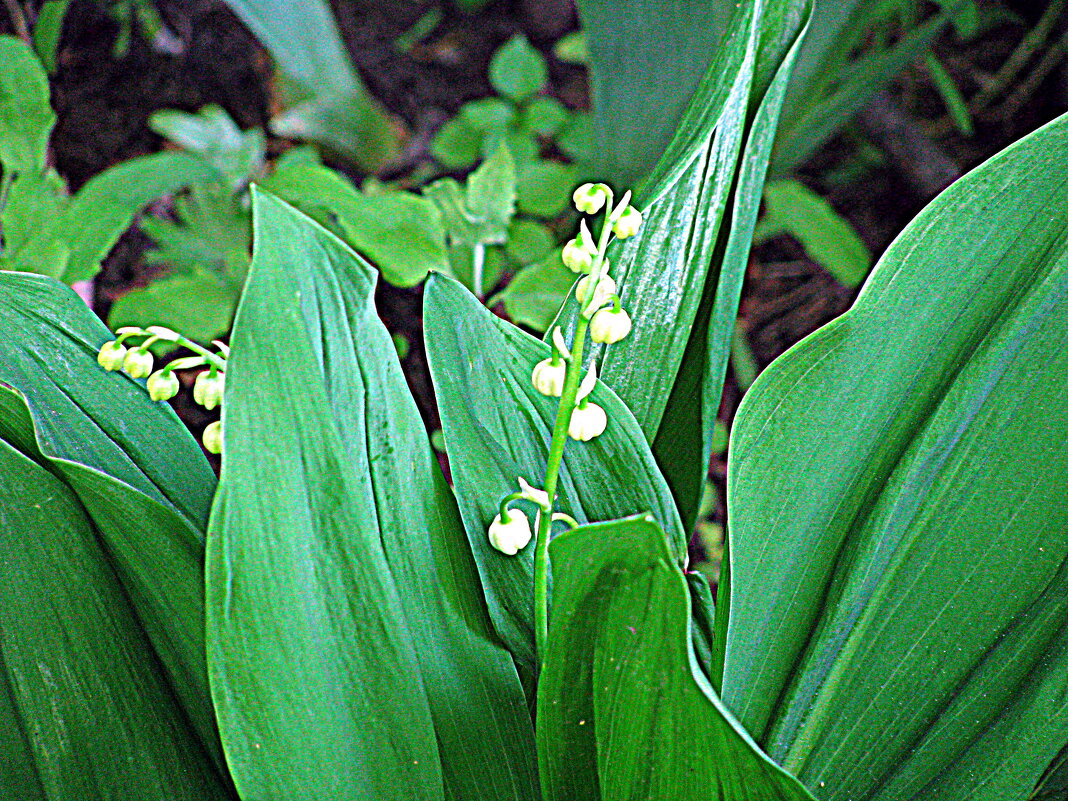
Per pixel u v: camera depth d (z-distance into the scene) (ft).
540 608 1.00
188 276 2.00
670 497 1.08
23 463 0.95
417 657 1.02
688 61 1.85
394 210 1.54
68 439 1.02
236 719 0.91
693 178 1.08
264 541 0.89
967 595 1.10
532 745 1.07
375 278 0.92
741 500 1.08
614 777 1.00
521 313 1.56
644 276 1.11
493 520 1.05
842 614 1.11
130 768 1.05
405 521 1.00
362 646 0.97
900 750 1.11
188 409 2.12
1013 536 1.10
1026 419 1.08
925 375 1.10
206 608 0.87
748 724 1.13
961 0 1.93
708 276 1.14
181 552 0.98
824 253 2.26
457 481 1.04
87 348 1.06
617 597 0.86
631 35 1.84
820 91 2.09
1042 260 1.07
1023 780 1.07
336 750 0.97
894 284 1.05
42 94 1.53
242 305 0.86
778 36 1.11
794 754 1.11
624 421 1.05
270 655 0.91
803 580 1.12
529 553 1.07
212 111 2.25
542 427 1.07
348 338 0.93
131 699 1.04
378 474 0.97
